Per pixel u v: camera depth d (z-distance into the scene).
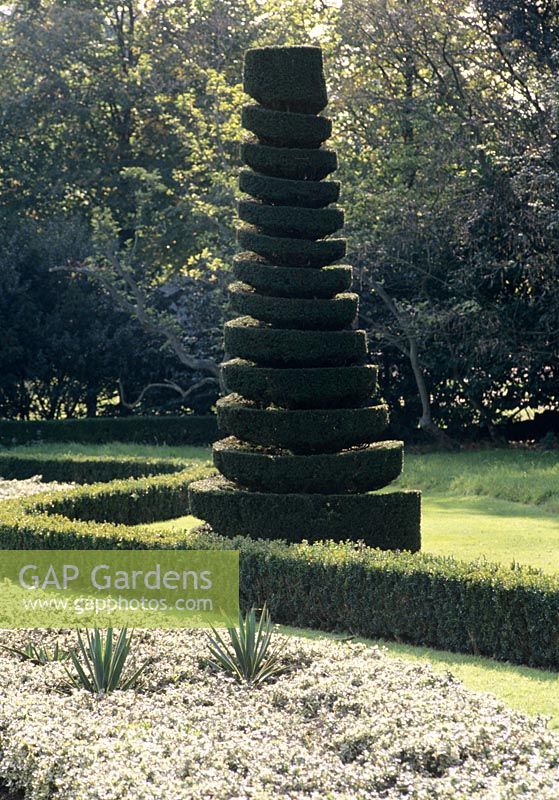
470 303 22.17
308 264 11.88
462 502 16.55
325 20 27.44
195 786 4.62
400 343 24.66
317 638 8.59
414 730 5.21
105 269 25.38
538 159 21.39
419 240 23.27
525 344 23.16
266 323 11.77
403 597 8.48
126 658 6.65
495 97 23.17
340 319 11.66
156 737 5.31
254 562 9.33
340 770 4.78
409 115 23.67
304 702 5.93
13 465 20.42
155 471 19.12
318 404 11.51
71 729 5.39
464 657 7.98
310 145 12.00
